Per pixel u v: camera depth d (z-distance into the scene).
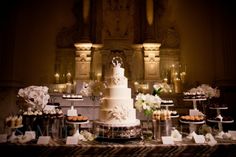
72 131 5.19
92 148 4.23
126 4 12.10
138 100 5.02
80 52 11.35
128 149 4.25
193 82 11.62
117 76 5.19
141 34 11.88
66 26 12.08
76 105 9.27
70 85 11.12
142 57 11.80
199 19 12.07
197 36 11.98
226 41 10.71
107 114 4.82
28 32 11.87
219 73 10.82
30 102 5.09
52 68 11.85
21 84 11.23
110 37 11.95
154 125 4.81
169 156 4.29
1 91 10.29
